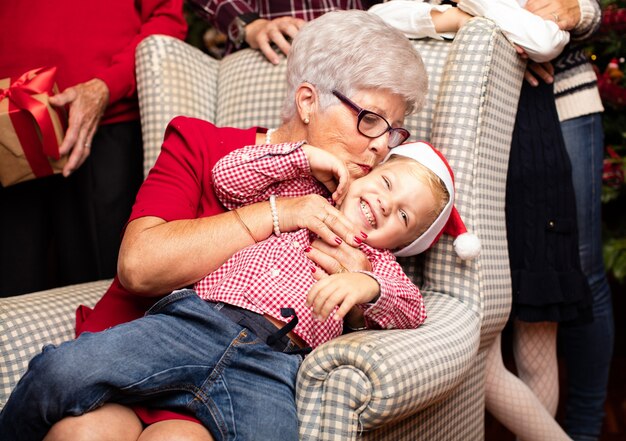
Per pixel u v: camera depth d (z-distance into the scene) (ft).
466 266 4.91
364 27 4.50
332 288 3.78
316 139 4.57
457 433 4.88
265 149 4.42
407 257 5.28
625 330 10.03
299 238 4.27
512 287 5.68
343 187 4.33
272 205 4.28
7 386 4.40
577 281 5.68
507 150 5.46
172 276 4.13
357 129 4.43
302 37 4.67
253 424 3.66
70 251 6.68
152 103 5.87
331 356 3.65
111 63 6.33
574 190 6.16
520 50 5.32
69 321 4.79
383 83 4.39
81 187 6.50
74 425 3.43
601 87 7.82
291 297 4.06
